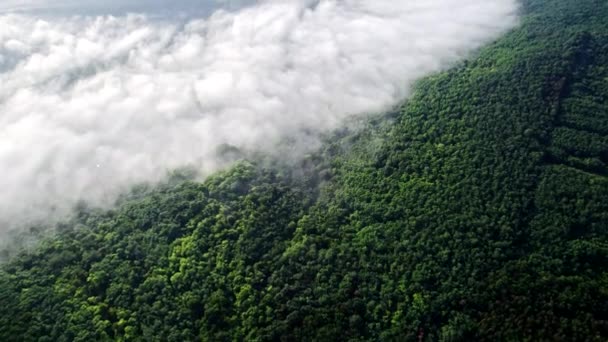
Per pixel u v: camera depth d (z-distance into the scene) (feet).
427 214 424.87
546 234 390.01
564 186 412.98
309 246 421.18
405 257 400.26
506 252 385.29
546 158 450.71
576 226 390.83
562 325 331.36
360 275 396.78
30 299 382.01
